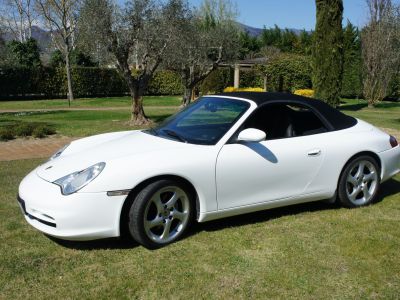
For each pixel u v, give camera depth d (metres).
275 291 3.02
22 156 7.68
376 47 20.34
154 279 3.17
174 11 11.80
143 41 11.73
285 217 4.44
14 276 3.19
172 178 3.67
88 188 3.40
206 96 4.89
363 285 3.10
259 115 4.19
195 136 4.08
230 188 3.91
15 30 39.72
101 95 30.33
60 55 31.89
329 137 4.47
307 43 46.84
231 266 3.37
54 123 12.65
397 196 5.18
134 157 3.64
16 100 26.58
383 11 20.73
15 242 3.79
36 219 3.59
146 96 30.84
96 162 3.63
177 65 17.31
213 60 19.33
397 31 20.33
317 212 4.60
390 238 3.90
